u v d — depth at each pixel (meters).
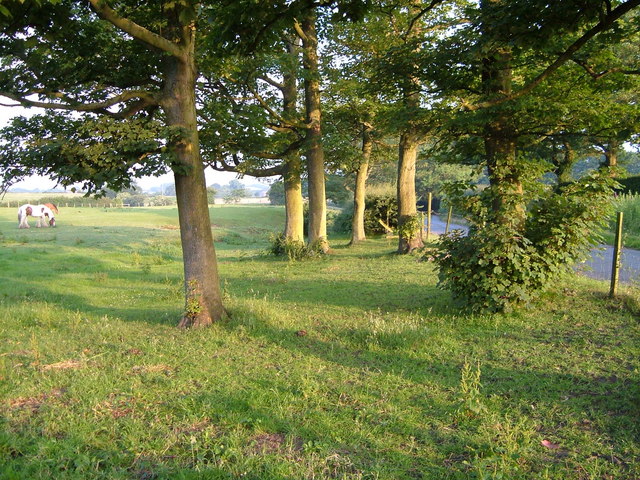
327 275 13.40
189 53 7.62
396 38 15.45
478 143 9.80
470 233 7.64
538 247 7.37
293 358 5.87
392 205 30.84
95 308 10.30
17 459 3.51
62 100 7.39
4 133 6.85
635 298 7.41
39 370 5.55
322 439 3.80
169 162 6.73
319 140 17.45
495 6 7.23
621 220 7.81
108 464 3.47
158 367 5.63
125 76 8.04
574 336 6.28
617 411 4.18
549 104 8.36
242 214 50.44
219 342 6.70
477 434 3.84
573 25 6.80
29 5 5.92
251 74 14.38
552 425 3.98
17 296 11.66
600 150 28.91
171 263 19.16
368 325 7.00
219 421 4.12
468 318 7.35
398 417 4.15
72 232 29.42
